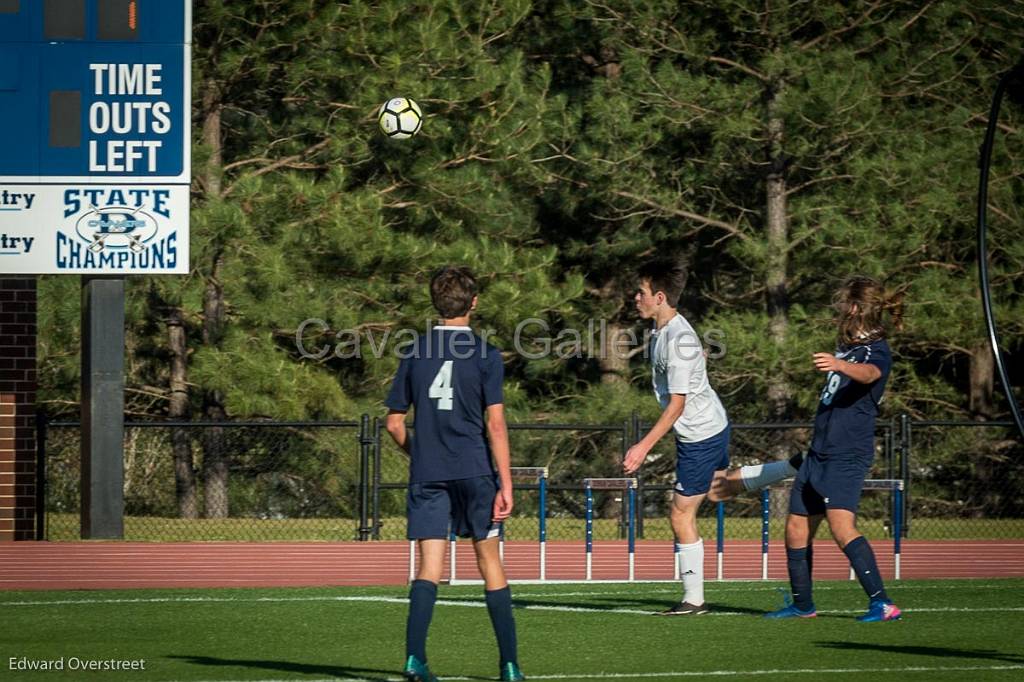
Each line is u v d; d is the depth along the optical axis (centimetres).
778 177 8712
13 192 5900
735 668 2919
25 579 4925
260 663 3005
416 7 8206
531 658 3059
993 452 8806
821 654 3106
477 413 2644
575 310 8894
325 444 7975
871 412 3538
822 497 3588
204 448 8406
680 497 3769
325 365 8538
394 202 8619
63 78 5925
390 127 6881
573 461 8562
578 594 4369
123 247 5947
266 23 8119
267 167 8556
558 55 9600
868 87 8281
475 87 8188
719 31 8856
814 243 8425
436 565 2625
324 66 8156
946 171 8381
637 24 8569
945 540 6444
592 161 8525
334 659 3061
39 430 6384
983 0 8500
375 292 8262
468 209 8494
